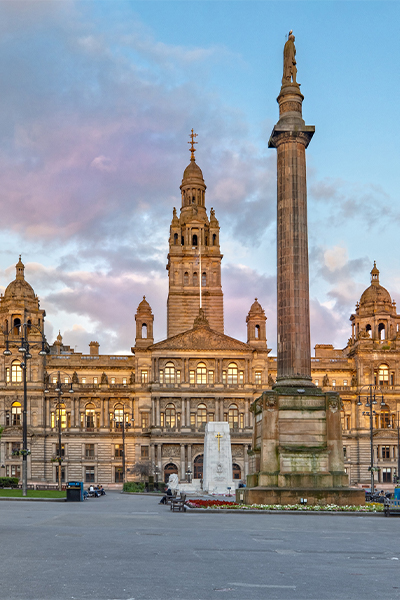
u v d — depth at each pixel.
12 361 162.25
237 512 55.91
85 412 163.25
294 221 66.69
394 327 173.62
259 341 167.12
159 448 157.62
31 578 23.84
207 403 161.50
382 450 162.12
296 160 67.62
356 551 32.28
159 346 162.25
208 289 184.38
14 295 167.12
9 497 77.00
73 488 77.00
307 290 66.38
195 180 194.38
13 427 158.38
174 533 38.00
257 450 66.25
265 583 24.05
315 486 62.22
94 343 183.25
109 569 25.75
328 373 170.50
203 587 23.05
